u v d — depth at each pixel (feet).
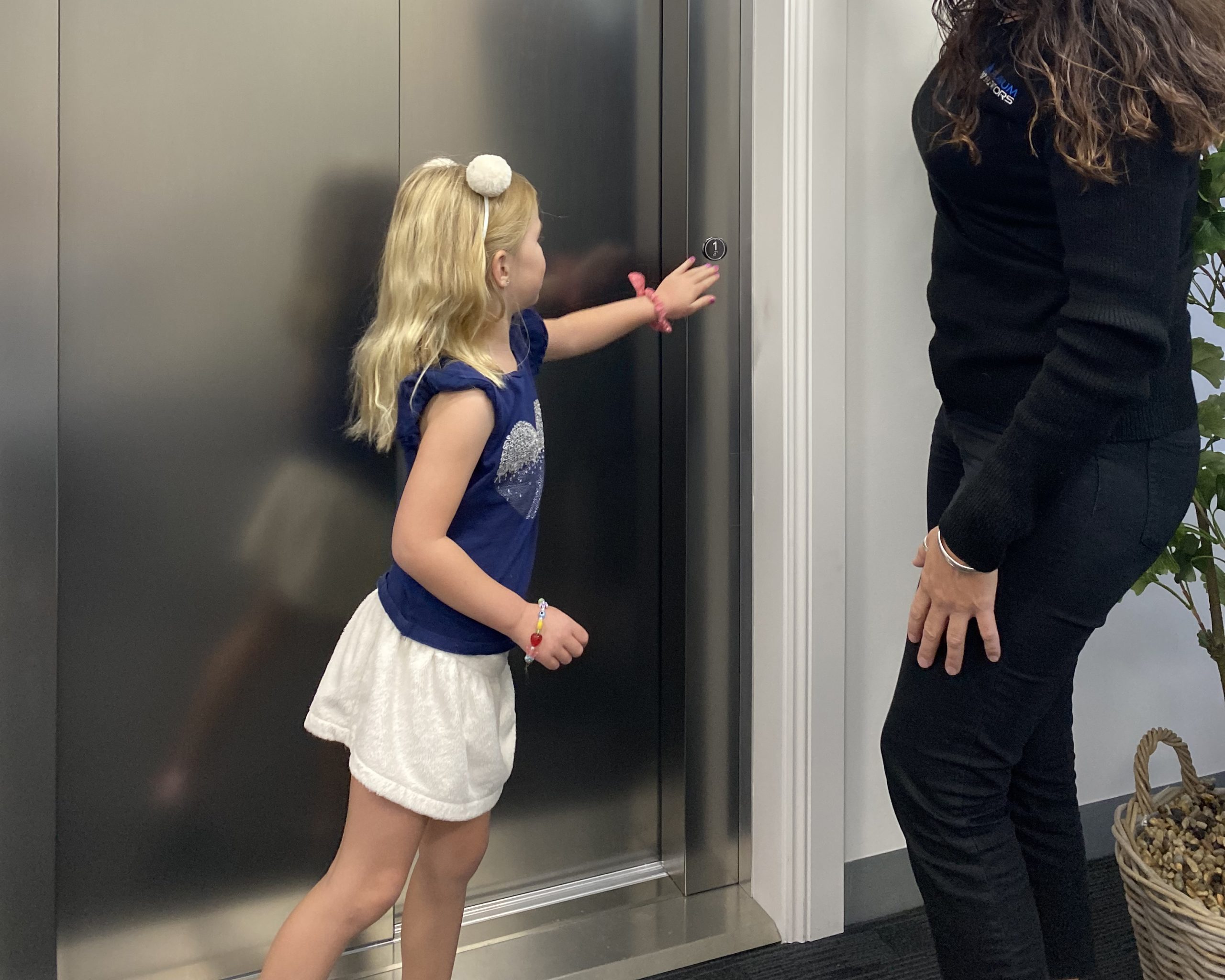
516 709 5.14
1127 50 2.65
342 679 3.86
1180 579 4.58
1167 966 4.07
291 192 4.36
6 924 4.12
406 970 4.18
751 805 5.40
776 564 5.00
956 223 3.44
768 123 4.87
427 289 3.67
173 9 4.09
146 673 4.36
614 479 5.18
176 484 4.32
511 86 4.71
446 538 3.59
